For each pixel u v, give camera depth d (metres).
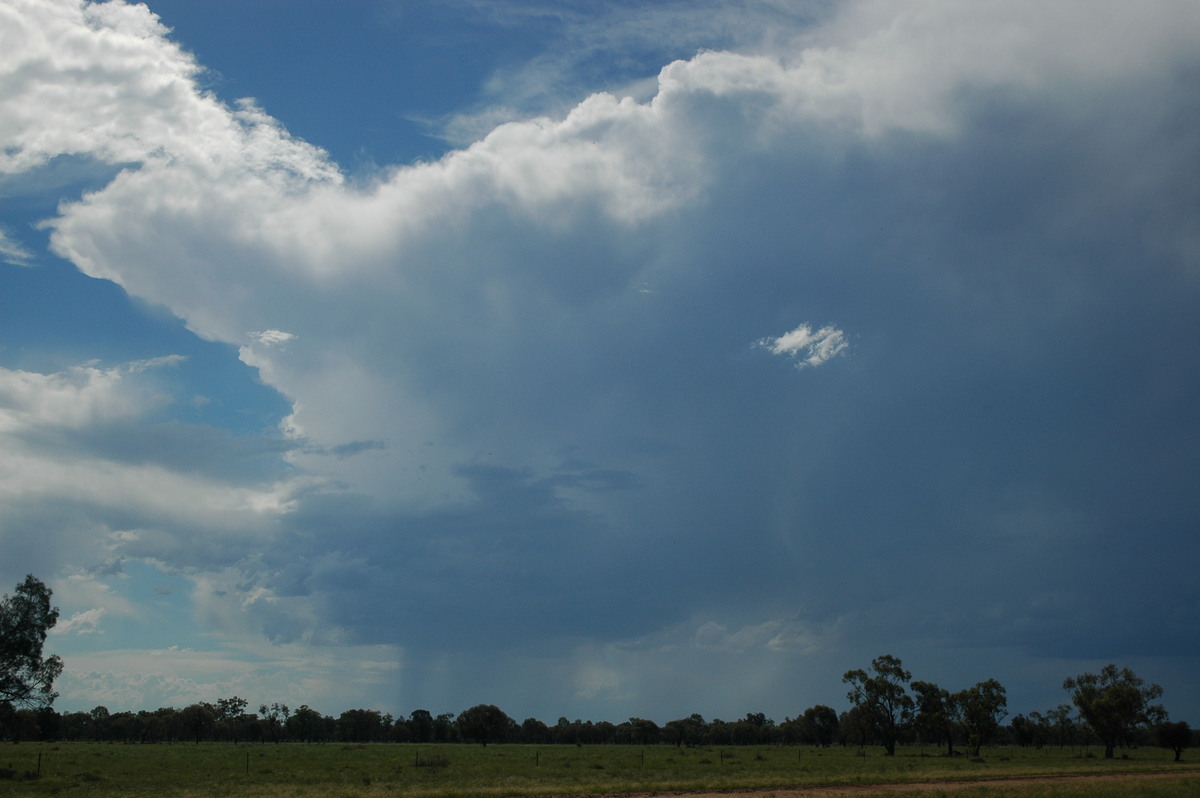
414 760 90.88
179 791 50.12
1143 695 108.31
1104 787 54.12
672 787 52.50
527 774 67.00
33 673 63.66
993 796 47.78
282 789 51.31
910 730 125.88
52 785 52.53
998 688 117.50
